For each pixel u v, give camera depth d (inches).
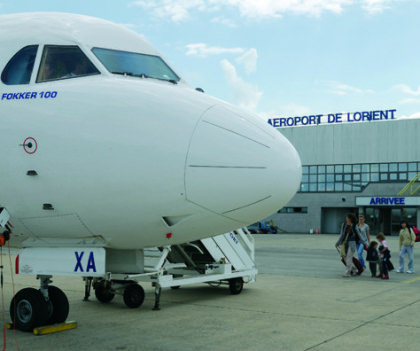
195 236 254.2
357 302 394.0
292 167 246.1
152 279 353.7
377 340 272.4
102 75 248.1
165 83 259.8
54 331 286.0
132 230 245.1
